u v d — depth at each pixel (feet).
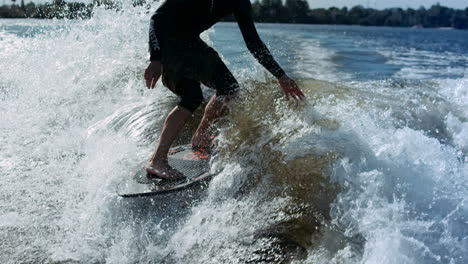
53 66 18.90
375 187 8.04
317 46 44.98
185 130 12.37
